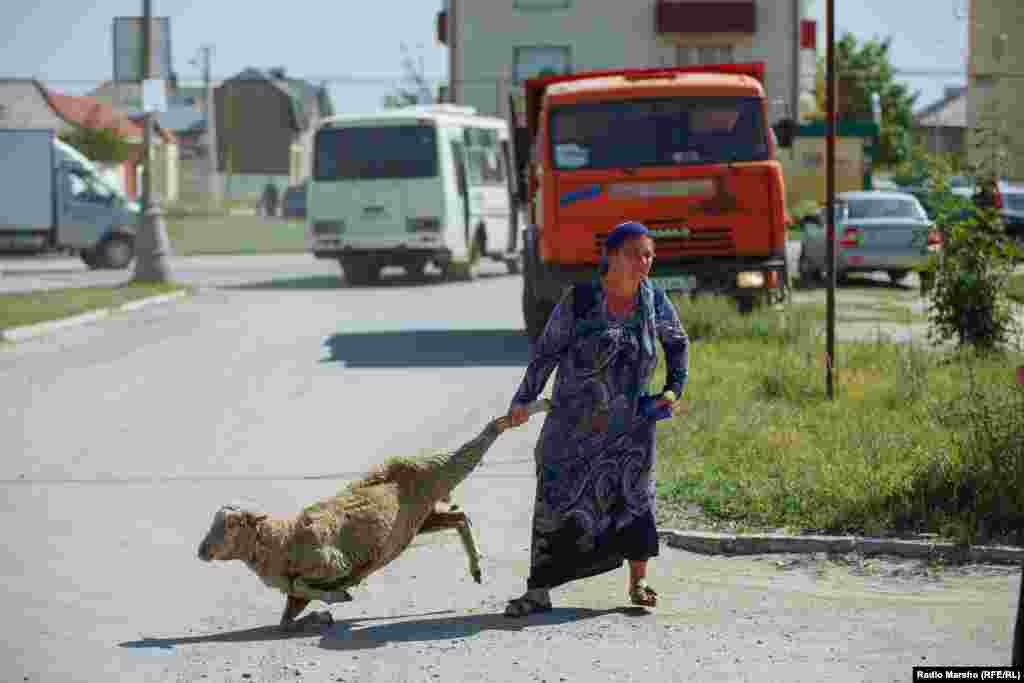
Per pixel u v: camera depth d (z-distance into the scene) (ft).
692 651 22.77
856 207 103.60
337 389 55.72
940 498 30.96
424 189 115.14
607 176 62.64
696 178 62.85
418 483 24.98
